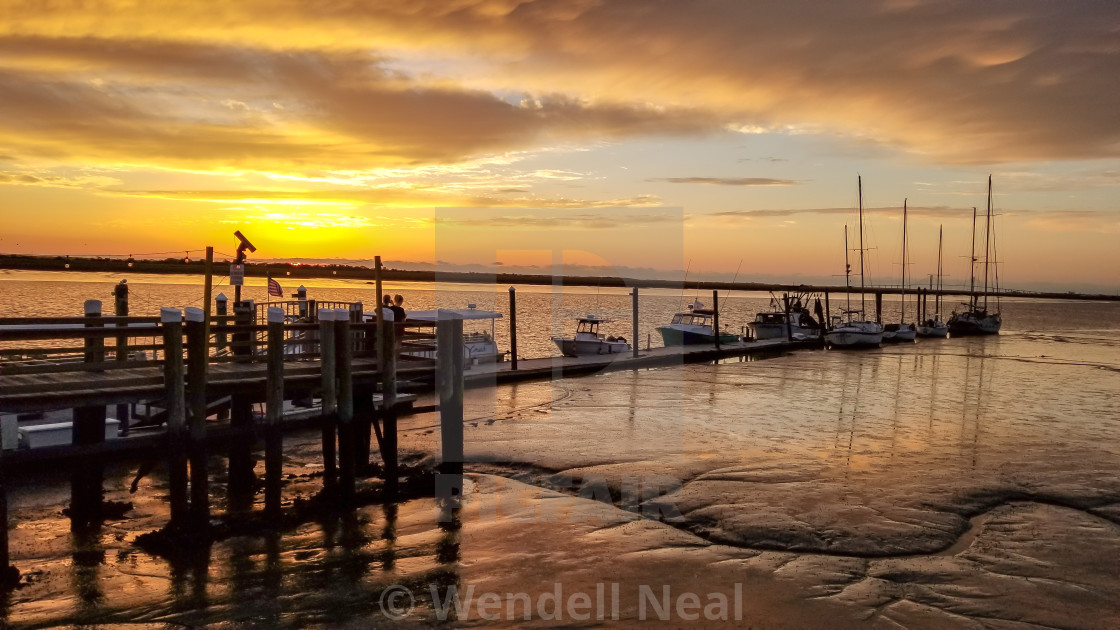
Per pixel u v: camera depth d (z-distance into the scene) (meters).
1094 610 8.95
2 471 9.20
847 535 11.34
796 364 41.38
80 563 9.97
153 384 10.78
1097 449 18.19
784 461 16.19
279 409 11.62
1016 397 28.88
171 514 10.75
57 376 11.50
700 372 35.53
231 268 17.33
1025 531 11.79
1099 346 65.50
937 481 14.63
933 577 9.84
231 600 8.87
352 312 18.59
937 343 65.62
